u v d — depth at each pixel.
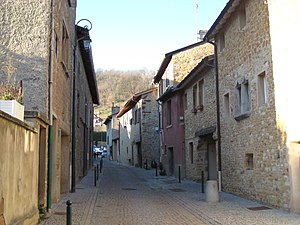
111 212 10.75
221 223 8.92
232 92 14.63
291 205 10.05
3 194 5.88
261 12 11.67
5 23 10.13
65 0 13.48
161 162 28.77
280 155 10.53
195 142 20.48
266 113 11.46
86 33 17.69
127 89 78.50
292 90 10.20
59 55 12.08
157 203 12.70
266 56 11.36
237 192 14.15
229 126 15.05
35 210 8.41
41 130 9.79
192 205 12.02
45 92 10.02
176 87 23.17
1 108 7.44
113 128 56.00
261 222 8.92
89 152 31.16
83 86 22.92
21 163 7.12
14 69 9.88
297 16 10.39
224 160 15.71
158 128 32.12
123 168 35.31
